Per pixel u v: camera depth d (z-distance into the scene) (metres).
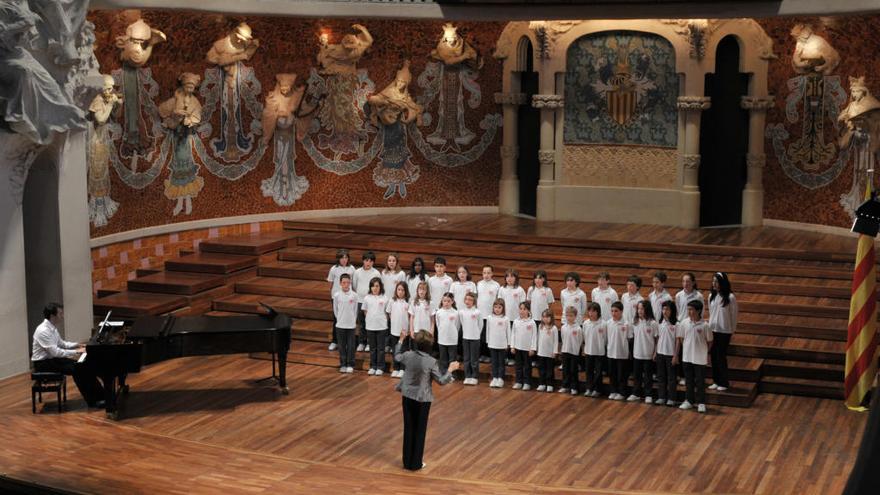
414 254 18.44
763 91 19.25
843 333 14.52
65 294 15.26
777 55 19.27
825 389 13.70
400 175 21.25
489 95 21.16
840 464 11.35
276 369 15.02
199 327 13.16
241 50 18.97
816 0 16.83
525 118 20.97
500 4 18.88
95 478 10.03
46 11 14.01
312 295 17.11
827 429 12.55
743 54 19.17
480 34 20.84
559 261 17.61
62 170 14.98
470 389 14.19
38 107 13.83
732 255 17.42
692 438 12.21
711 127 19.66
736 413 13.16
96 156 17.08
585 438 12.22
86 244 15.62
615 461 11.45
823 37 18.36
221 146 19.39
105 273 17.47
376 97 20.59
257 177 19.98
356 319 14.95
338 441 12.12
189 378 14.52
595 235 18.55
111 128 17.38
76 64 14.75
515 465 11.33
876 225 12.97
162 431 12.27
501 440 12.15
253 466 10.77
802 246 17.48
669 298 14.21
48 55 14.27
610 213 20.28
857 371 13.21
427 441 12.09
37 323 15.36
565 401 13.68
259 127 19.84
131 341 12.55
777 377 14.11
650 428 12.59
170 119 18.36
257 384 14.31
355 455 11.67
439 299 15.13
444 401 13.62
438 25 20.67
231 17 18.94
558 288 16.39
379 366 14.86
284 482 10.19
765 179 19.86
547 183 20.47
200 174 19.14
